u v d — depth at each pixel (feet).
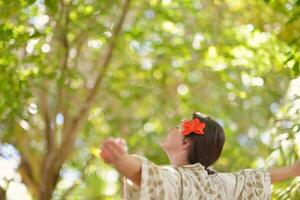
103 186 34.99
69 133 28.99
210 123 11.50
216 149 11.46
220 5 30.53
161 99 34.22
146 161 10.00
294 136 17.66
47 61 24.73
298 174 11.89
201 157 11.35
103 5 24.58
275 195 16.93
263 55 28.45
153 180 10.00
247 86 33.09
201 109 34.83
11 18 23.72
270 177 11.68
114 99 33.78
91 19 25.22
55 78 24.35
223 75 31.89
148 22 31.35
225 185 11.25
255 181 11.53
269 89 31.12
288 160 17.62
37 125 31.01
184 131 11.39
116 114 34.17
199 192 10.73
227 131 35.45
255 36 28.25
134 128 34.22
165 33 31.53
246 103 36.65
